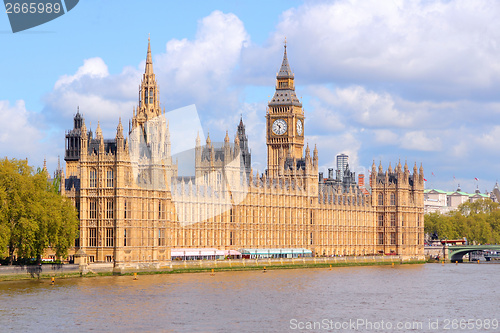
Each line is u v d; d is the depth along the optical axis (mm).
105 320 180750
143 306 198500
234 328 176250
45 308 192625
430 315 199500
